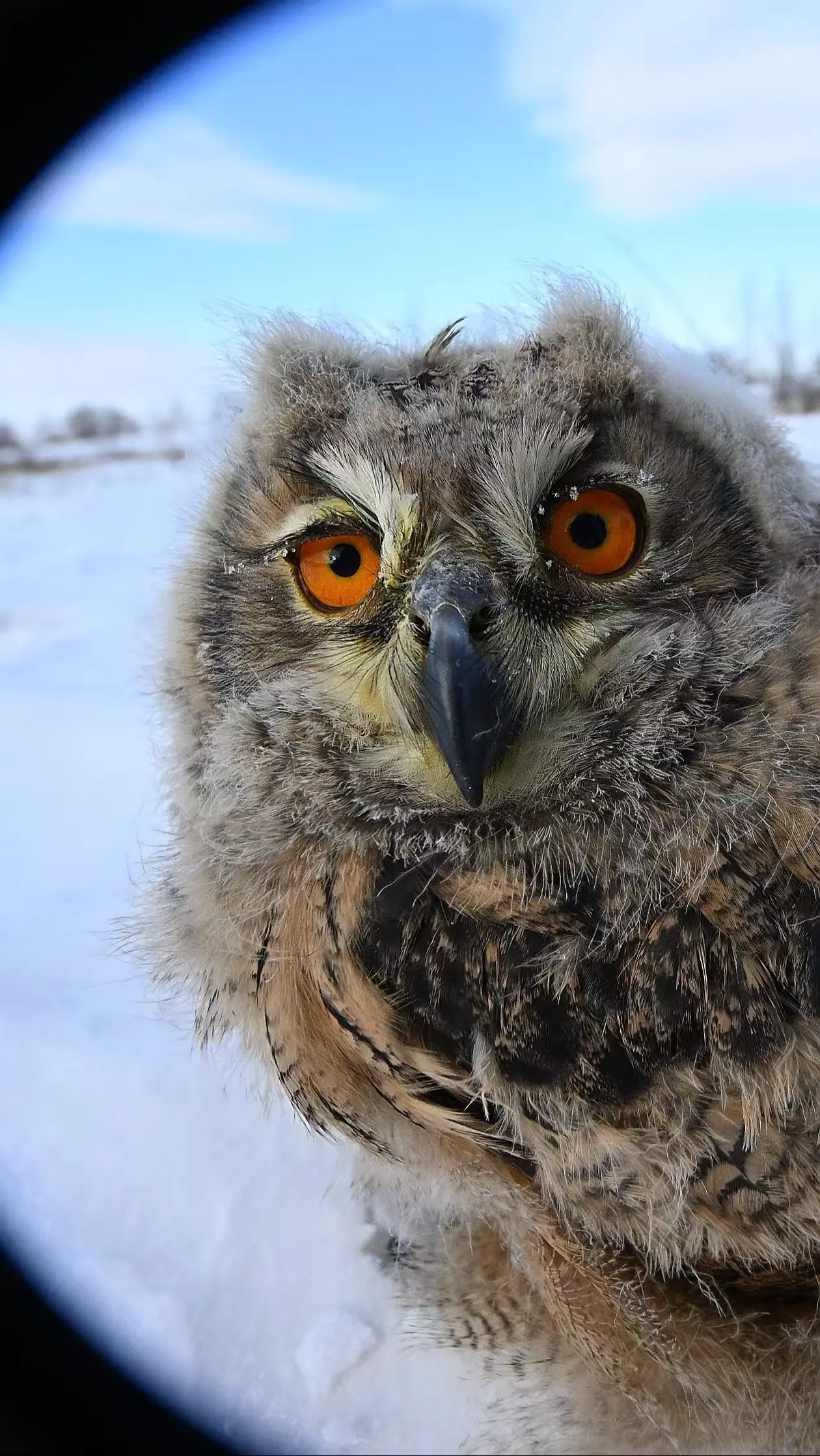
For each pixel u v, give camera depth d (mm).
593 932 295
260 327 359
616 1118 295
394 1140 333
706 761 301
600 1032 292
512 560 304
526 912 301
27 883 584
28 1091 438
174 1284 377
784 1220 302
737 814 295
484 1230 371
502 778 306
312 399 333
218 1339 363
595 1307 333
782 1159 293
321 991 316
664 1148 296
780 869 291
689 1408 337
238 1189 406
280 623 329
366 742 322
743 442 330
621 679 307
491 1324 367
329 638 322
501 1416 350
